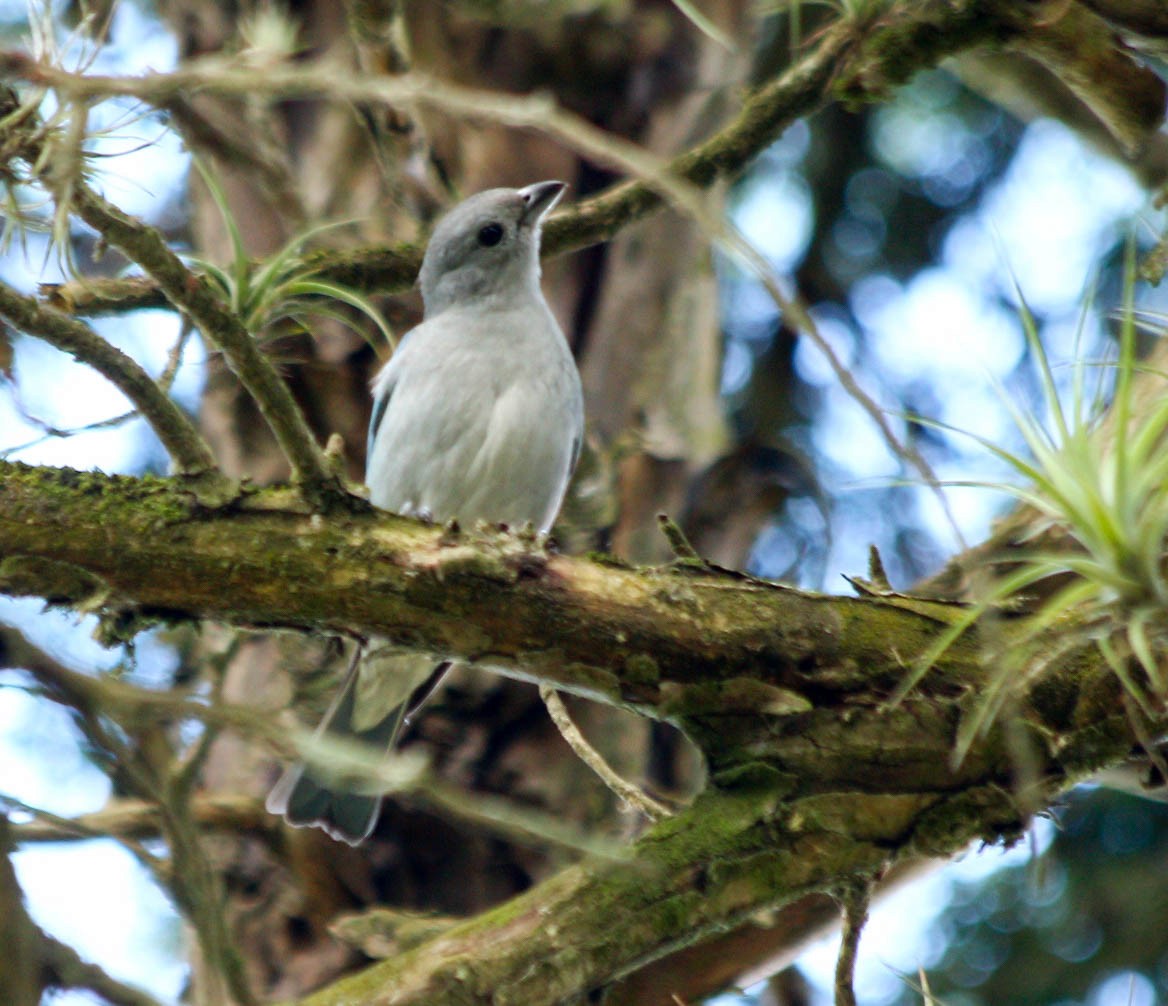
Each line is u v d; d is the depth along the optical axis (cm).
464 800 438
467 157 1117
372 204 1052
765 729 632
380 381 1034
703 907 612
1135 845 1277
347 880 930
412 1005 590
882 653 639
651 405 1097
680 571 650
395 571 623
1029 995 1235
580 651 637
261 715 437
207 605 625
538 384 1022
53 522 611
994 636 534
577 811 953
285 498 627
